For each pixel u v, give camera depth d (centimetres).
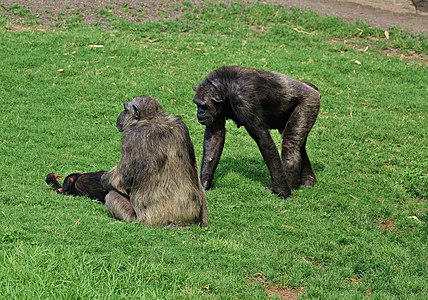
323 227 1226
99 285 894
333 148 1705
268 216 1264
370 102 2058
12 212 1124
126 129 1141
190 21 2638
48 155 1534
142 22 2588
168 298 879
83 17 2586
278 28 2620
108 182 1160
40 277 888
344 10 2938
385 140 1786
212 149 1404
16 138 1627
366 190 1460
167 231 1087
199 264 988
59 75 2052
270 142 1355
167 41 2397
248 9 2758
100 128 1744
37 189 1301
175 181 1116
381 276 1033
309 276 1009
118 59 2191
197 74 2123
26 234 1020
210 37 2467
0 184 1313
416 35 2692
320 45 2514
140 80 2055
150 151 1107
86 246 993
